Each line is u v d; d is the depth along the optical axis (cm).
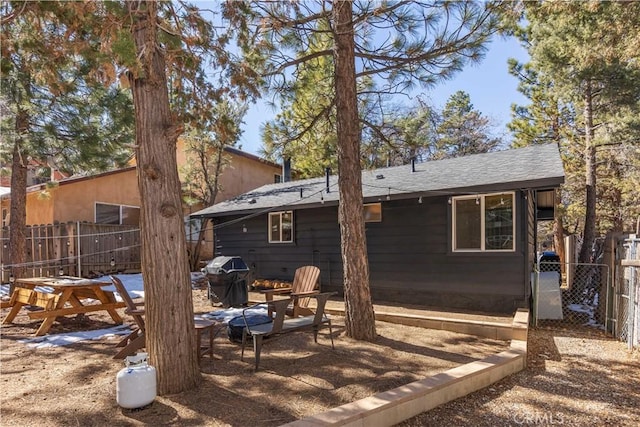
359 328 550
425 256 854
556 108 1476
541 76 1311
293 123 738
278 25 551
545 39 1028
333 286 1010
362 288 552
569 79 1017
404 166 1118
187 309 377
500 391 407
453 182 806
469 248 802
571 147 1477
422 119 770
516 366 465
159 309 363
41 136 934
